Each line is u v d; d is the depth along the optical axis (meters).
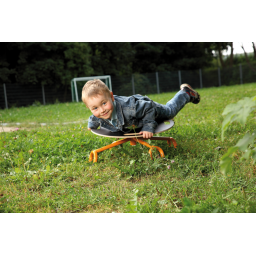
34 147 3.23
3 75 17.48
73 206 1.90
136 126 2.70
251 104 1.06
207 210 1.66
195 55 27.52
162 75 21.84
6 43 17.61
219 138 3.22
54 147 3.17
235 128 3.59
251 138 1.10
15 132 4.54
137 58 26.25
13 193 2.11
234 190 1.91
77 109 9.68
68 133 4.12
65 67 20.06
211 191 1.90
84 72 20.75
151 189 2.01
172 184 2.03
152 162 2.51
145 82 21.36
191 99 3.34
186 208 1.57
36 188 2.20
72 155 2.92
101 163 2.67
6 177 2.42
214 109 6.13
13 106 16.20
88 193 2.06
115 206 1.88
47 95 18.91
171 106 3.03
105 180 2.30
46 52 19.36
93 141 3.34
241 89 14.30
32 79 17.98
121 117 2.59
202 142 3.09
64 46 19.53
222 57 28.30
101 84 2.43
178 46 26.94
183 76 22.58
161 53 26.27
